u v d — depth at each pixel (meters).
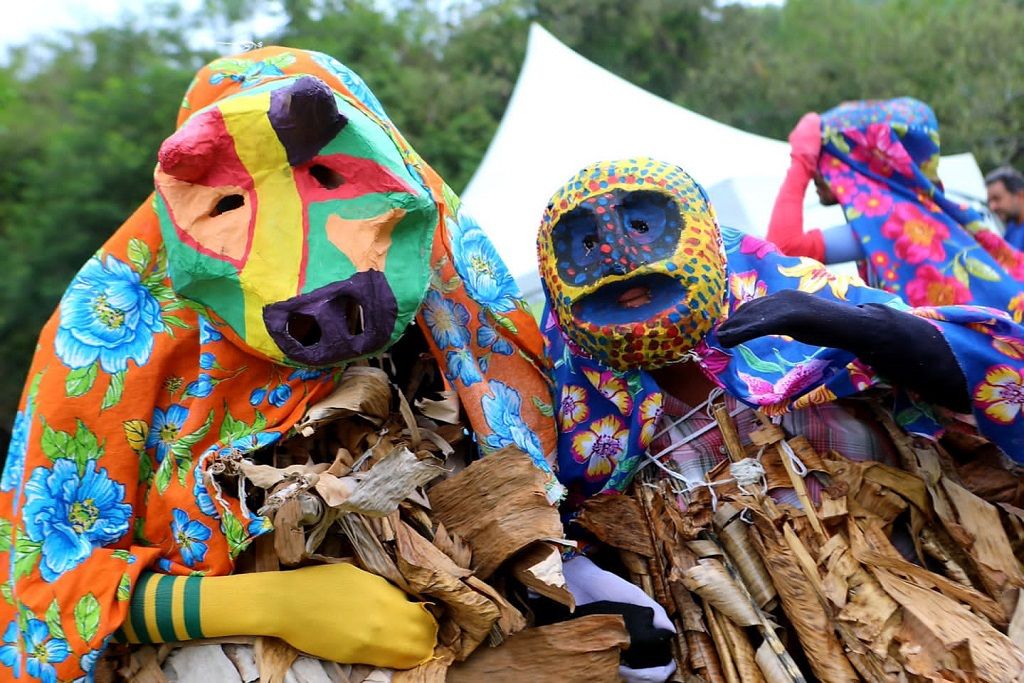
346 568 1.62
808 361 1.84
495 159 5.84
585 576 1.88
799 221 2.70
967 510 1.87
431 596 1.64
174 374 1.75
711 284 1.76
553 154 5.68
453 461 1.88
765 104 15.33
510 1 14.58
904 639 1.72
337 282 1.50
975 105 13.59
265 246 1.52
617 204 1.77
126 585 1.63
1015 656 1.66
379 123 1.76
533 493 1.70
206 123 1.52
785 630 1.84
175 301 1.75
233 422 1.73
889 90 14.52
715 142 5.70
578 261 1.80
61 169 8.91
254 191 1.54
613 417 1.98
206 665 1.64
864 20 16.22
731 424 1.94
